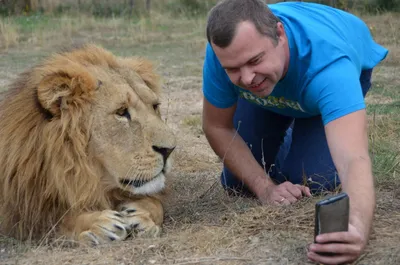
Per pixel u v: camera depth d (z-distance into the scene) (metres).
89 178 3.41
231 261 2.95
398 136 5.77
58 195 3.43
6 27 15.64
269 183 3.88
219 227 3.45
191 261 2.97
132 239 3.33
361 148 2.93
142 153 3.35
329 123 3.07
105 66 3.61
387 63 10.98
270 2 14.45
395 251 2.92
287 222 3.38
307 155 4.05
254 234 3.27
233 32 2.98
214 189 4.37
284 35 3.18
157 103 3.66
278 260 2.92
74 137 3.36
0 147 3.47
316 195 3.91
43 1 19.77
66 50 3.82
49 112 3.38
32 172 3.41
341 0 16.36
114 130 3.38
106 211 3.34
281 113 3.95
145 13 19.19
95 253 3.13
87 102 3.38
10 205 3.54
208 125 3.95
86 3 20.14
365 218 2.71
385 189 4.06
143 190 3.41
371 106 7.14
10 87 3.74
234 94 3.76
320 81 3.16
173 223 3.69
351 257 2.64
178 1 20.38
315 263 2.85
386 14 16.00
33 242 3.45
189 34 16.11
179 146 6.00
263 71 3.06
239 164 3.93
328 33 3.33
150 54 13.27
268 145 4.38
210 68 3.68
